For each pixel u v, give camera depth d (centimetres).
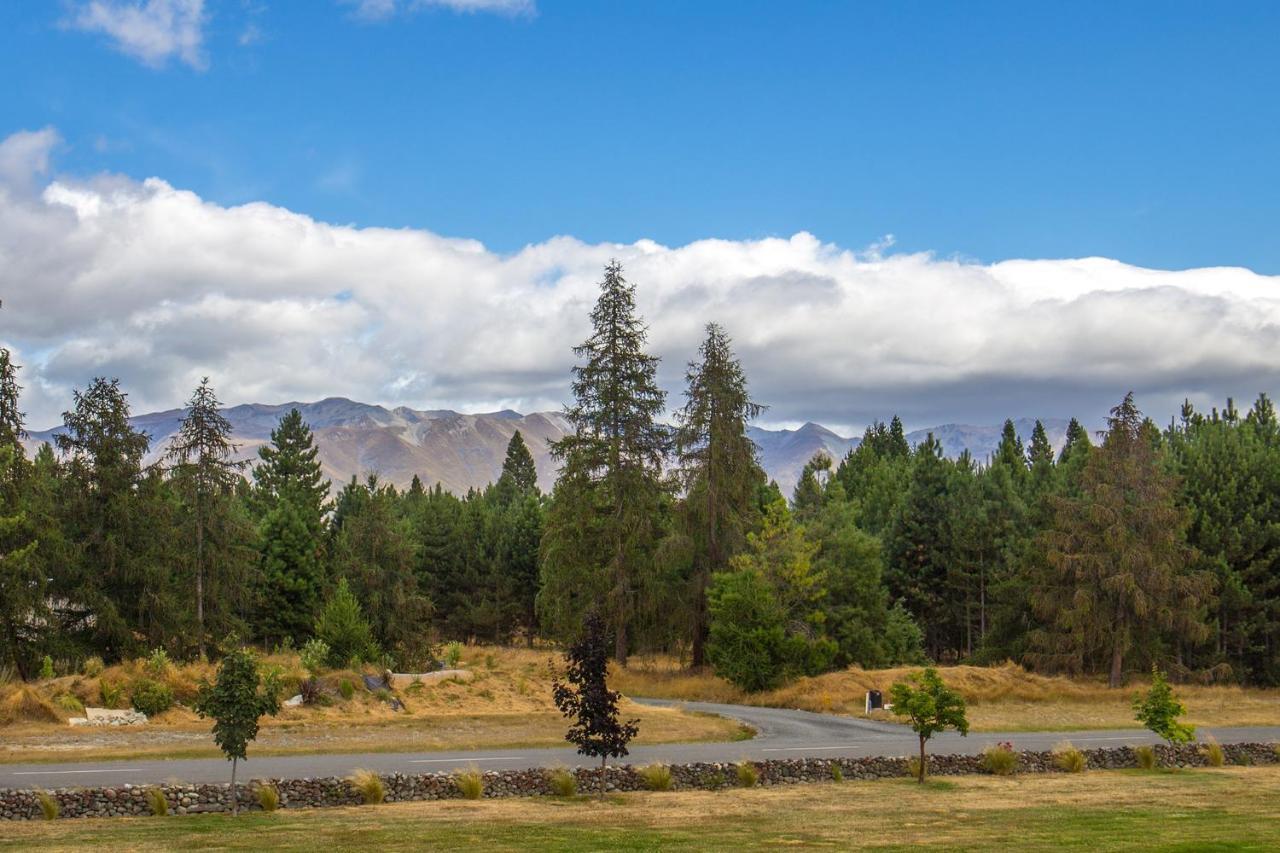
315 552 6762
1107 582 5522
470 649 5322
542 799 2383
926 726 2808
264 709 2184
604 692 2500
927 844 1853
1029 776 2925
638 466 5675
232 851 1731
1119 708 4912
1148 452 5697
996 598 6975
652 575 5672
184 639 4594
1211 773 3020
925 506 7725
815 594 5662
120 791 2120
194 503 4881
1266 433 7688
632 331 5806
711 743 3434
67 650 4131
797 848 1809
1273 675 5944
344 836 1877
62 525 4450
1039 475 9275
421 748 3070
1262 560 6019
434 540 8506
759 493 6612
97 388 4550
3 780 2327
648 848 1794
